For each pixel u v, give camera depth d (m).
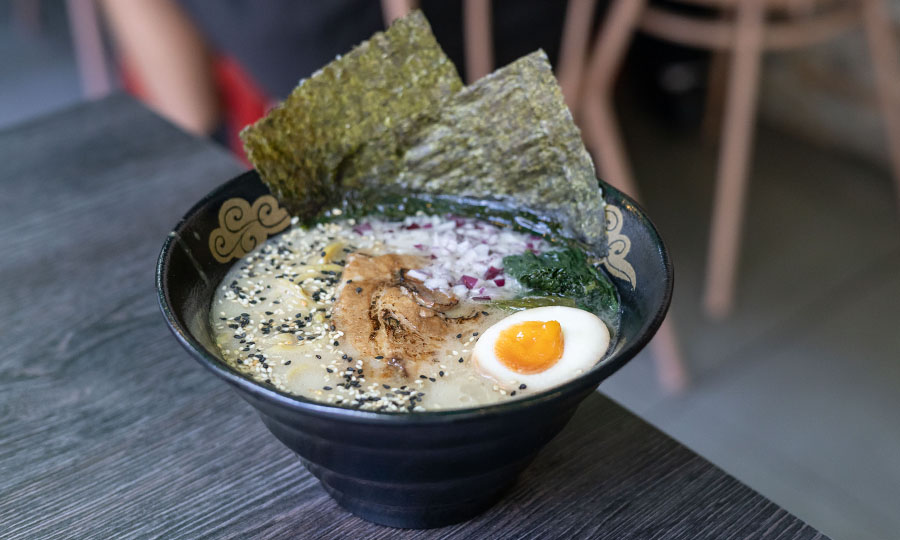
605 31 0.91
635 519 0.36
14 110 1.53
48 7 1.92
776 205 1.27
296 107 0.41
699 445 0.90
